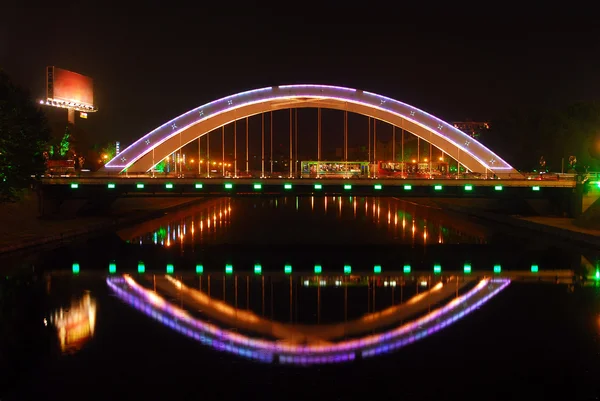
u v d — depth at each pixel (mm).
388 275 34000
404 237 51688
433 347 20391
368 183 55750
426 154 137500
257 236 52250
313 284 31312
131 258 39531
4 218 48938
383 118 66625
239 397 16125
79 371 17922
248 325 23062
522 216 63344
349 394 16344
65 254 40438
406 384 17062
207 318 24047
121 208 77625
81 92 110875
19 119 49000
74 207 62281
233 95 65875
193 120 65625
